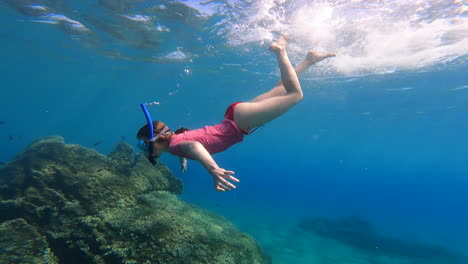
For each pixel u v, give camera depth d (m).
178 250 5.56
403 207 34.12
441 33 10.43
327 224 16.78
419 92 19.67
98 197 6.59
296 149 114.75
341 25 10.26
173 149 2.14
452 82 16.59
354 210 24.33
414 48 12.10
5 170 7.48
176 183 9.70
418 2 8.34
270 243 11.94
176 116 60.72
